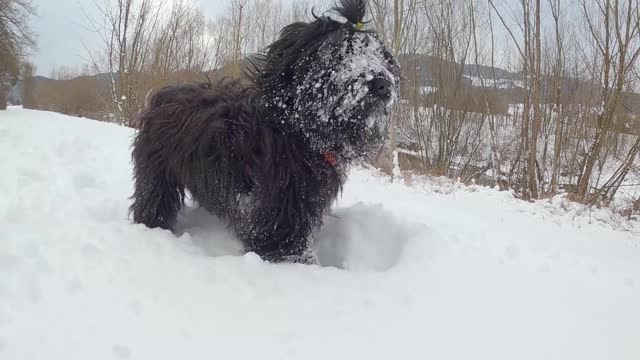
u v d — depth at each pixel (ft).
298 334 2.06
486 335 2.16
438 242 3.18
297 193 3.04
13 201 3.51
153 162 3.37
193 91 3.43
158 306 2.15
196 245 3.09
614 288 2.74
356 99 2.89
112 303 2.13
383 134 3.21
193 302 2.22
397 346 2.03
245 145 3.00
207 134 3.08
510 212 5.28
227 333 2.01
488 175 12.76
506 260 3.02
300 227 3.09
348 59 2.92
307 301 2.35
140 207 3.39
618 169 7.32
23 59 24.12
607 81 7.37
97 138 7.79
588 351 2.09
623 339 2.19
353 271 2.88
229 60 20.01
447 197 6.22
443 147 13.88
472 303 2.46
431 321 2.25
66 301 2.10
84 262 2.46
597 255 3.49
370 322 2.20
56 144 6.41
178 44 19.72
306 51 2.94
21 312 1.98
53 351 1.77
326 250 3.46
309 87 2.92
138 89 18.12
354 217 3.67
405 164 13.33
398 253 3.24
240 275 2.54
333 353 1.94
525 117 8.71
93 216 3.44
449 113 13.99
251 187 3.02
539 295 2.59
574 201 6.81
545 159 8.38
